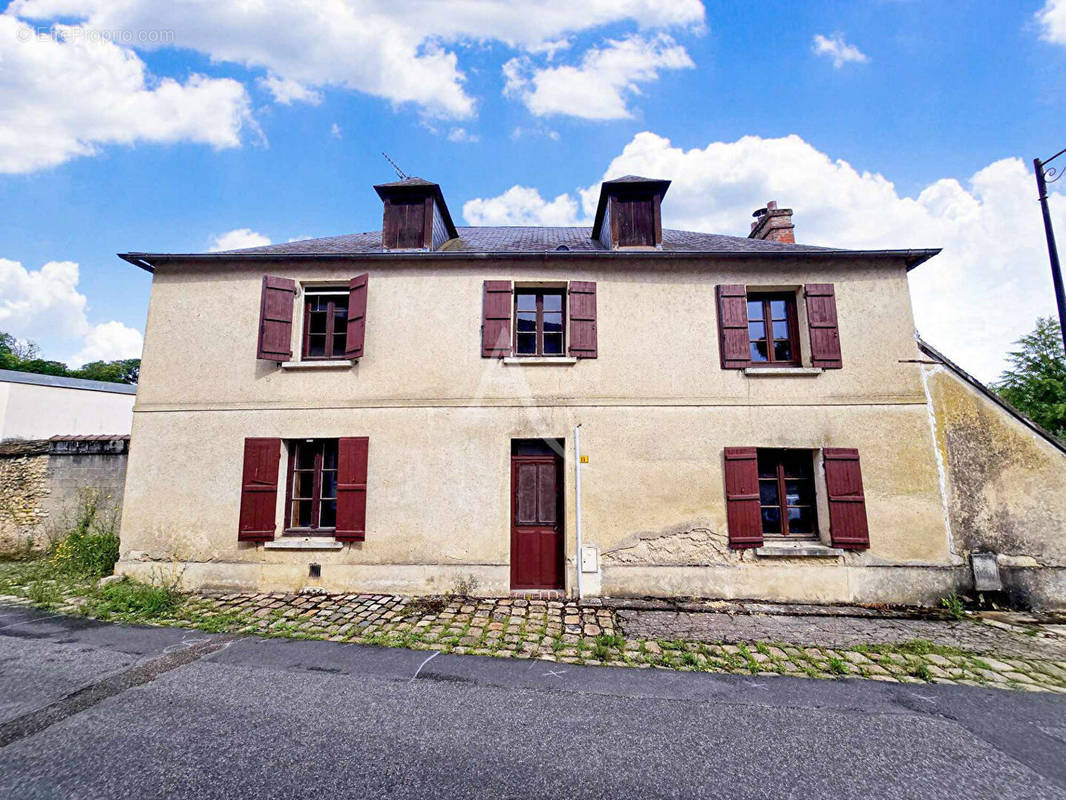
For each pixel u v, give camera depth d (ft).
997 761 10.24
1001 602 21.08
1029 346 59.52
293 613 19.25
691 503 22.38
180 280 24.90
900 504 22.02
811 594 21.45
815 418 22.85
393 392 23.61
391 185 27.02
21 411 58.29
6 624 17.52
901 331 23.40
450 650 15.75
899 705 12.60
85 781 8.95
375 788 8.93
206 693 12.55
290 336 24.17
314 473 23.99
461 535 22.45
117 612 18.93
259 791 8.76
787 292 24.95
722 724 11.53
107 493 28.25
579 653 15.71
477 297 24.32
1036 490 21.77
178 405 23.80
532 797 8.82
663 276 24.34
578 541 22.07
